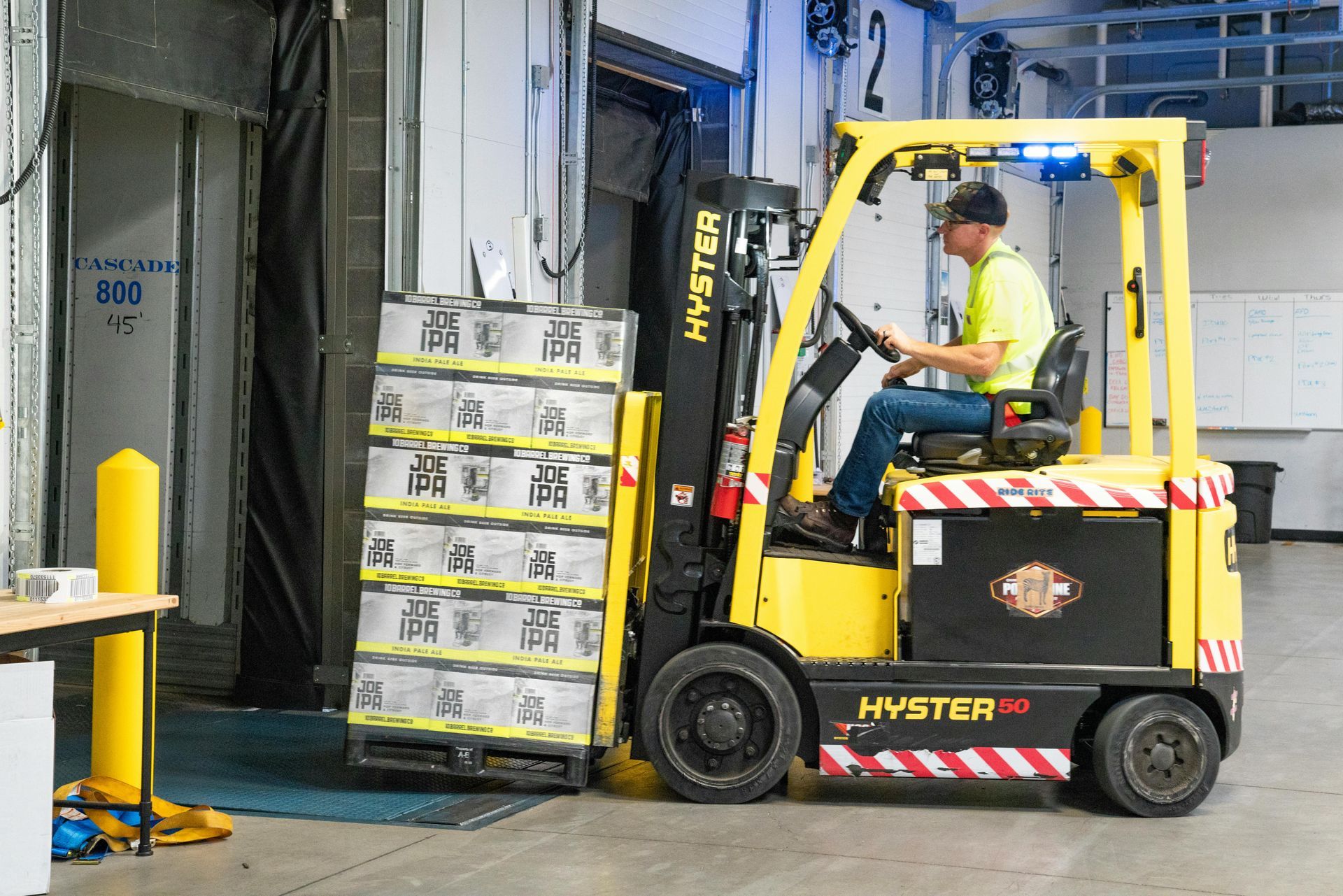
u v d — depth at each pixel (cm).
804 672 419
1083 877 358
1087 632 416
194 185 591
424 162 548
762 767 421
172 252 595
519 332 429
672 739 423
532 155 615
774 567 426
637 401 430
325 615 564
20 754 327
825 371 433
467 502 429
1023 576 416
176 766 467
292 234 560
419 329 434
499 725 424
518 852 375
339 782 450
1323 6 991
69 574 351
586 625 423
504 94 595
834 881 352
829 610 427
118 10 482
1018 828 404
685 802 428
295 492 565
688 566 430
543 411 426
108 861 364
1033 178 1228
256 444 572
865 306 930
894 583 427
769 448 420
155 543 395
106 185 602
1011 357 441
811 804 429
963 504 416
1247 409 1252
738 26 772
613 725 426
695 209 431
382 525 432
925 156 430
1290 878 359
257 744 502
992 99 1072
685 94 789
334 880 349
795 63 839
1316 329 1228
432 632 429
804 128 851
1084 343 1298
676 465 430
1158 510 419
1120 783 414
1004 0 1094
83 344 607
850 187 416
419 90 544
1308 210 1227
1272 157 1236
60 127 603
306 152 557
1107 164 455
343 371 558
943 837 394
